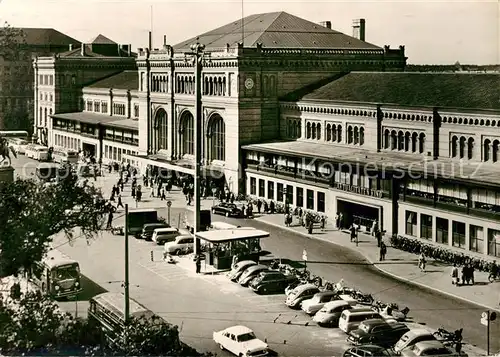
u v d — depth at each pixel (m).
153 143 110.00
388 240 68.62
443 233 62.69
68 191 45.19
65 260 52.31
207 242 62.91
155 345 38.66
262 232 61.44
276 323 47.25
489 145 66.75
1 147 47.47
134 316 41.59
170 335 39.53
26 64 161.38
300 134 91.06
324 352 41.75
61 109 146.38
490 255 58.03
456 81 76.50
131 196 93.81
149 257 64.62
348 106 82.19
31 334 38.38
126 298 41.78
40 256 42.88
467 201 60.81
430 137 72.44
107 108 136.62
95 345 38.97
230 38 102.50
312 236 71.44
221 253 60.62
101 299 44.91
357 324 44.91
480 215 58.69
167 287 55.44
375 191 70.12
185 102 100.56
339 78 93.62
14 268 42.06
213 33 111.19
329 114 85.75
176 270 60.47
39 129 153.25
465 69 100.69
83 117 135.00
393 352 40.66
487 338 43.34
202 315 48.78
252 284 54.31
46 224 42.84
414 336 40.91
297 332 45.50
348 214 75.94
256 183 88.88
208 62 95.00
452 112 69.50
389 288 53.81
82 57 146.25
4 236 41.28
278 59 91.75
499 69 96.00
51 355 37.41
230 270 60.47
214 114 95.31
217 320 47.78
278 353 41.66
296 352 41.78
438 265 60.12
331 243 68.44
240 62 89.38
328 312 46.69
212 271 60.16
